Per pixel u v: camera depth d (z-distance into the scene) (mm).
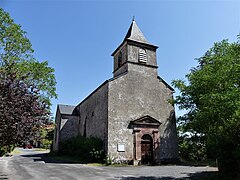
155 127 19734
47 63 16750
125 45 21938
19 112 7352
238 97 7656
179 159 19750
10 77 7938
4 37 15094
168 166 16453
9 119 7082
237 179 8828
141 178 10617
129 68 20656
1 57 14812
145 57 21859
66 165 16297
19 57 15711
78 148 22969
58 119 29891
